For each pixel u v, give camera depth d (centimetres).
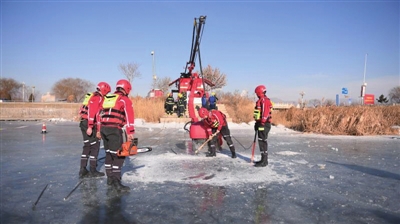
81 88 7131
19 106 3222
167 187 484
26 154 799
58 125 1948
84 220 351
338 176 571
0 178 541
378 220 356
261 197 437
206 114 736
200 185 497
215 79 3703
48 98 5850
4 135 1288
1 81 6400
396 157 796
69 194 445
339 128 1523
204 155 792
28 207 393
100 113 543
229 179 537
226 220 351
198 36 1341
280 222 347
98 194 447
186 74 1956
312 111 1708
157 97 2775
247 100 2795
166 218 357
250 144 1062
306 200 426
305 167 652
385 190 480
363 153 862
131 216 363
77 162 691
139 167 635
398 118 1733
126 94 513
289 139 1249
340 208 395
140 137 1244
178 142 1073
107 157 496
